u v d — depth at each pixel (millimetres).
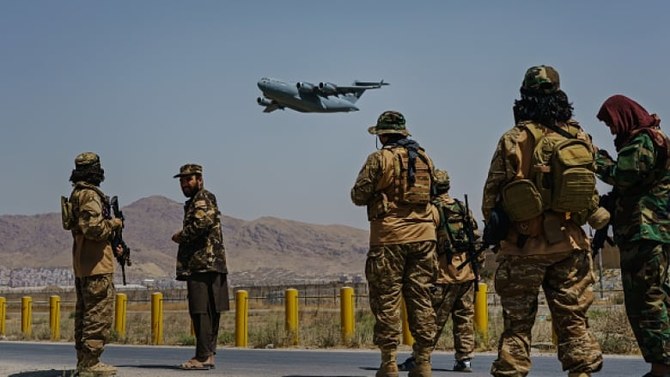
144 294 94438
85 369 10633
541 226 7203
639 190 8352
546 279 7344
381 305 9641
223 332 23125
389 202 9578
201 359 12766
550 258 7184
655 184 8305
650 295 8305
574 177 7012
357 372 12211
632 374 11422
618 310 24234
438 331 12438
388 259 9578
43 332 25562
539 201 7082
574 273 7270
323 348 18625
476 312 17984
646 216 8289
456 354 12531
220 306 12789
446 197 12508
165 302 78625
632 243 8352
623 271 8477
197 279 12672
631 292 8398
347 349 18172
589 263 7367
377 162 9500
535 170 7133
